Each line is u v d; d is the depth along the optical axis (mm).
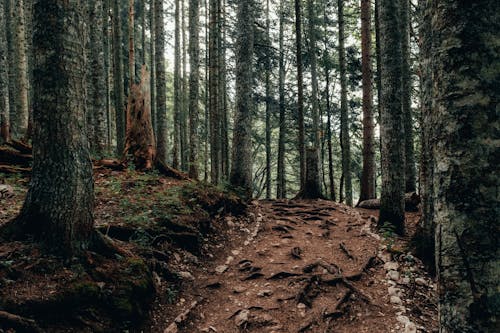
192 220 7770
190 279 6301
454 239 1990
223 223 8961
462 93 1968
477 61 1932
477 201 1903
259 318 5426
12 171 8297
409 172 12539
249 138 11812
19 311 3797
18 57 12758
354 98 23891
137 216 6609
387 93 8781
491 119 1893
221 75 21828
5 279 3992
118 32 16266
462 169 1958
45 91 4551
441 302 2096
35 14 4531
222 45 21703
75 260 4598
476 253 1903
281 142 23016
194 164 13977
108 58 19953
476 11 1938
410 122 12516
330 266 6918
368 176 13484
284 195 22922
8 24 15359
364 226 9664
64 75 4578
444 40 2059
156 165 10391
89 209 4918
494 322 1846
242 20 11719
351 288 6055
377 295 6016
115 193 7840
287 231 9391
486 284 1875
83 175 4801
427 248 6887
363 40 13500
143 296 5039
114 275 4855
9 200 6703
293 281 6406
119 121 16312
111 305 4539
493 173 1873
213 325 5277
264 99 22781
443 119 2066
